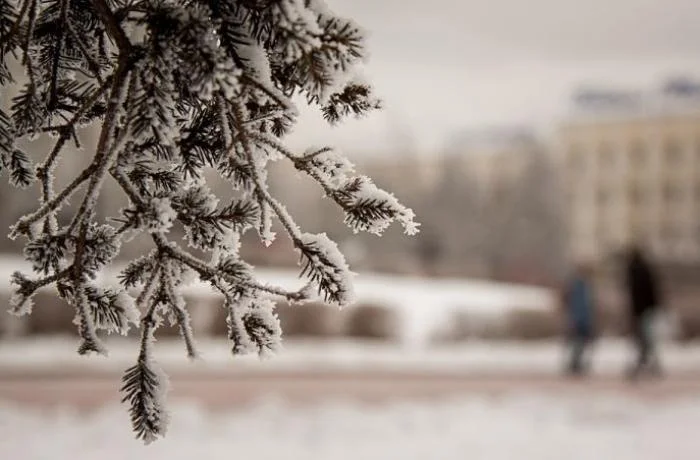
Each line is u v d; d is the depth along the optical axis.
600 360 18.39
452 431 9.04
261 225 1.63
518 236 65.44
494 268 45.69
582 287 15.99
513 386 13.98
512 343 20.92
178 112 1.64
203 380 13.34
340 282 1.63
